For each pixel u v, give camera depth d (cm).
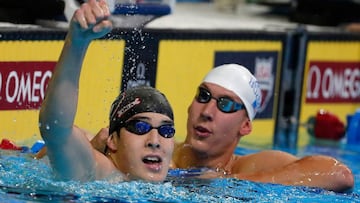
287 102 2108
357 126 1992
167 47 1847
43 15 1730
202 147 1377
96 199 1096
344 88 2220
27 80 1614
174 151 1408
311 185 1313
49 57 1647
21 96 1608
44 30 1631
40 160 1268
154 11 1828
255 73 2025
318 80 2153
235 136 1406
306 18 2370
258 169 1379
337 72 2195
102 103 1714
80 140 1080
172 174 1313
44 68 1641
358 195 1324
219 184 1271
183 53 1880
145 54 1795
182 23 2061
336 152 1848
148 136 1158
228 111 1384
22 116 1609
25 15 1736
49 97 1030
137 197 1122
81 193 1107
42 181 1145
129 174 1166
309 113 2144
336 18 2364
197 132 1380
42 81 1641
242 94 1398
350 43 2216
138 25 1755
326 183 1321
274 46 2056
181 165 1392
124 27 1723
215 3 2662
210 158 1392
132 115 1158
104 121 1695
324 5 2358
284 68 2083
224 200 1168
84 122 1691
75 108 1042
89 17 988
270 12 2539
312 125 2022
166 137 1167
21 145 1529
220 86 1389
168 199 1138
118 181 1155
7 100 1587
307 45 2112
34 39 1620
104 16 993
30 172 1192
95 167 1130
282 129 2073
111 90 1728
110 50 1719
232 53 1975
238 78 1404
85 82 1689
